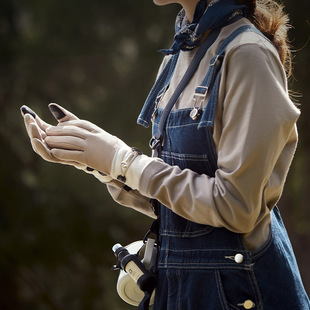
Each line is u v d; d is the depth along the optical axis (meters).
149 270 3.77
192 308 3.52
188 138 3.58
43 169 17.75
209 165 3.54
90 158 3.61
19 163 17.58
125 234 18.38
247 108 3.34
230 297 3.46
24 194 17.39
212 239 3.53
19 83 17.19
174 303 3.59
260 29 3.87
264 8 4.00
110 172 3.58
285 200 16.69
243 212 3.34
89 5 16.45
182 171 3.51
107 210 18.09
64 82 17.25
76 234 17.69
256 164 3.30
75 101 17.25
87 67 17.11
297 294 3.61
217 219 3.39
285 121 3.33
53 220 17.47
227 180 3.35
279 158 3.64
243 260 3.47
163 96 3.96
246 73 3.37
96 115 16.95
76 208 17.78
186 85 3.71
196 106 3.55
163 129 3.76
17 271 16.92
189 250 3.59
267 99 3.33
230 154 3.36
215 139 3.50
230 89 3.41
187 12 3.85
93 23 16.59
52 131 3.73
